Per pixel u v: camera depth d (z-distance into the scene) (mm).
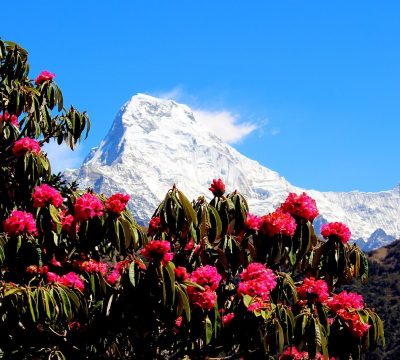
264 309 7871
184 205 8258
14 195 10070
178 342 8766
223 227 8703
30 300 7543
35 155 9375
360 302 8422
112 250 9867
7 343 8391
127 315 8039
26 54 11664
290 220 8609
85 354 8711
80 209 8172
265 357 8188
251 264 8258
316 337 7836
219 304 8453
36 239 8875
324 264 8742
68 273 8750
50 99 11281
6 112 11445
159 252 7668
